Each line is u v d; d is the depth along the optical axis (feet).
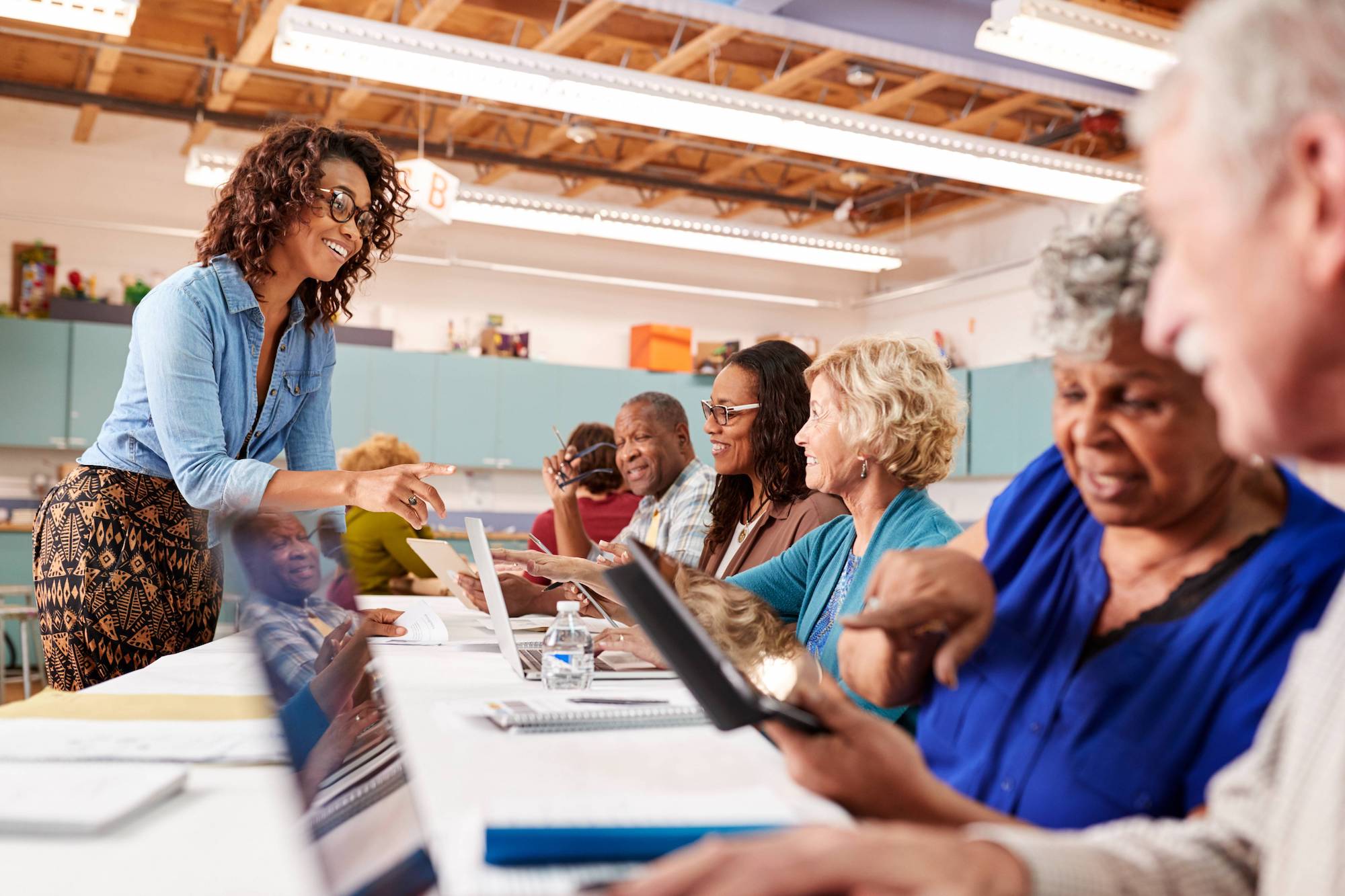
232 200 7.11
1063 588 2.87
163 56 19.20
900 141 16.65
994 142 17.33
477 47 13.96
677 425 10.21
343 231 7.23
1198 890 1.81
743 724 2.48
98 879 2.10
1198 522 2.57
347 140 7.39
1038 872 1.66
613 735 3.32
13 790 2.65
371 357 25.31
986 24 13.01
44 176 23.80
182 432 6.66
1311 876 1.63
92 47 21.08
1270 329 1.44
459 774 2.78
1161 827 1.95
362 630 3.49
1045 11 12.56
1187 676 2.43
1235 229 1.45
